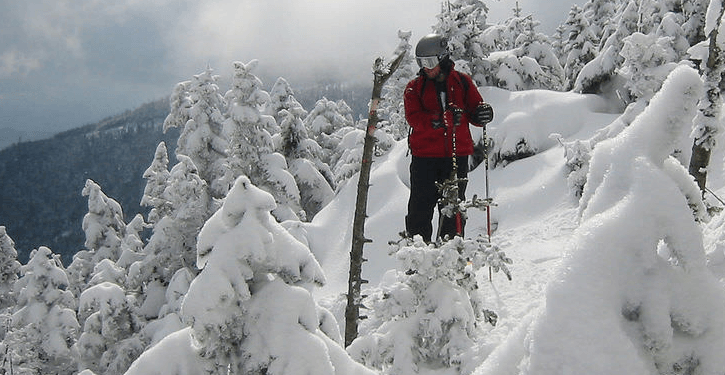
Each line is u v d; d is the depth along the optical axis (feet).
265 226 10.03
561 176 33.09
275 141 68.59
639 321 5.01
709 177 27.12
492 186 36.60
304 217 61.16
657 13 55.98
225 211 9.87
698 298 5.08
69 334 64.28
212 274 9.29
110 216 82.23
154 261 53.83
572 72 78.54
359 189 16.05
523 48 71.36
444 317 14.43
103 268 55.31
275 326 9.46
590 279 4.78
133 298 51.75
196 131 65.41
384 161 46.21
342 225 39.86
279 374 9.08
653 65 34.71
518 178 35.78
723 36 18.69
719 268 6.63
